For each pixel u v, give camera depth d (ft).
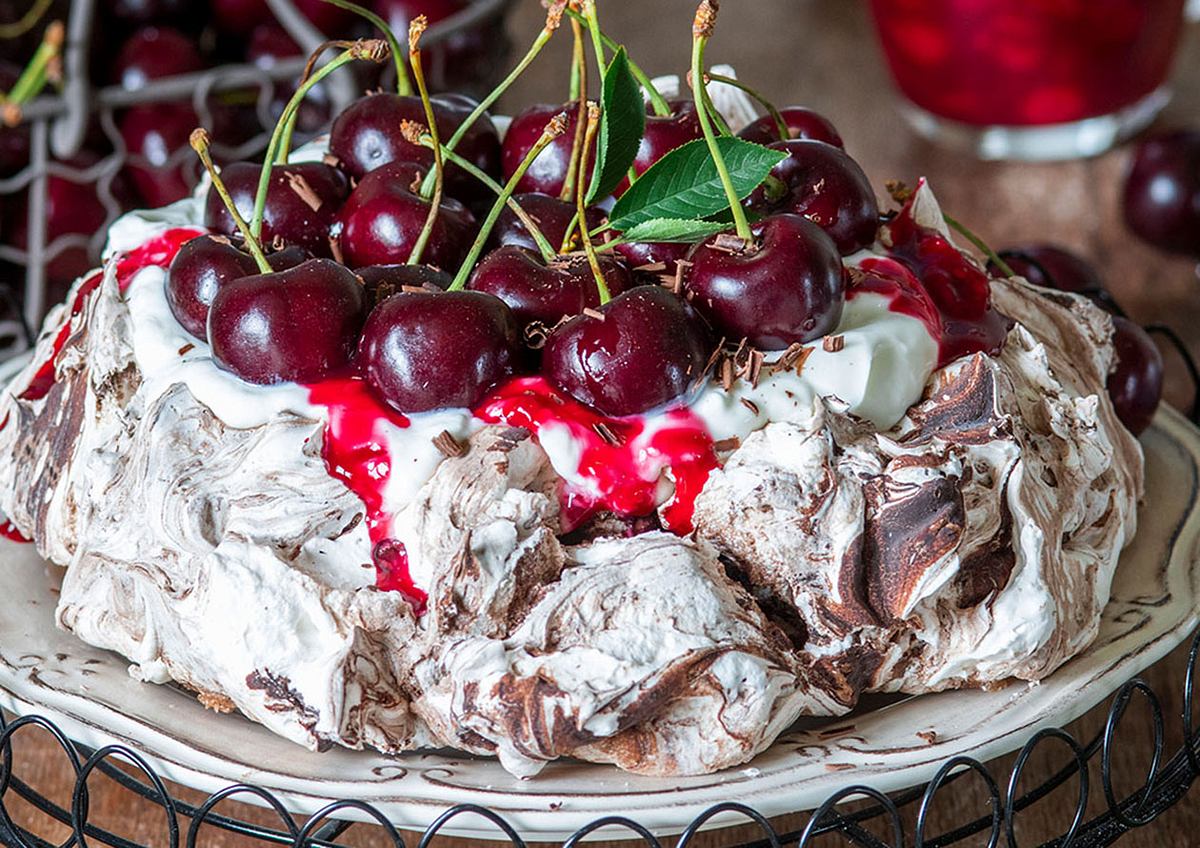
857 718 1.96
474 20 2.61
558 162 2.06
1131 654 1.99
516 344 1.94
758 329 1.95
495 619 1.90
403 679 1.92
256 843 2.11
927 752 1.90
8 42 2.63
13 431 2.13
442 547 1.91
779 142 2.06
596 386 1.92
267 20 2.64
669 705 1.89
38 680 1.99
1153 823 2.13
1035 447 2.02
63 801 2.15
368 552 1.93
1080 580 1.99
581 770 1.91
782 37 3.85
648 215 1.97
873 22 3.34
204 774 1.91
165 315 2.02
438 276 1.99
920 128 3.40
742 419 1.94
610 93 1.95
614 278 1.97
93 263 2.60
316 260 1.96
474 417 1.94
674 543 1.92
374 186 2.03
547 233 2.02
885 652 1.94
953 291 2.06
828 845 2.09
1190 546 2.11
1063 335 2.15
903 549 1.91
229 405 1.95
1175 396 2.65
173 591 1.95
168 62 2.56
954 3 3.07
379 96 2.11
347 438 1.94
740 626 1.90
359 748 1.92
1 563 2.12
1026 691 1.96
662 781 1.89
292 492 1.93
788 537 1.93
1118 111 3.25
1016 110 3.22
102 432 2.03
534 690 1.87
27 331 2.47
